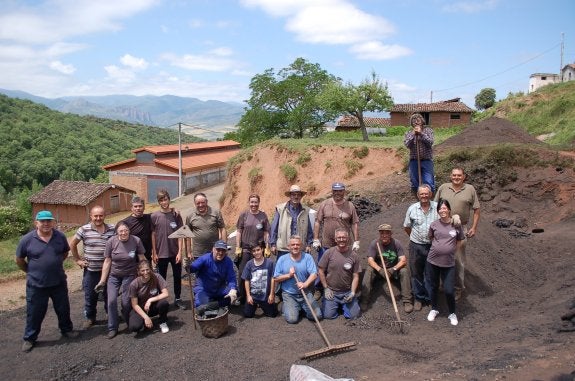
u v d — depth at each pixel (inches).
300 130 1519.4
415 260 293.0
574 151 672.4
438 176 615.8
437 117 1632.6
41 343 286.4
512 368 201.8
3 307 459.2
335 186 308.2
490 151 618.2
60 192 1331.2
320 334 273.9
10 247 850.1
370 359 237.0
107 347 274.2
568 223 498.9
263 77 1553.9
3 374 249.3
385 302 303.3
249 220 331.3
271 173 967.0
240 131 1654.8
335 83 1071.0
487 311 294.4
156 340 280.4
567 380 182.2
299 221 324.5
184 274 427.8
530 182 570.3
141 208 320.8
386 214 425.1
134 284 285.6
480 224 392.8
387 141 1032.2
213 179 1734.7
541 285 341.7
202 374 237.3
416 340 258.1
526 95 1552.7
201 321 277.3
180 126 1537.9
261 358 249.1
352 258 291.7
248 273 307.3
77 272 595.2
